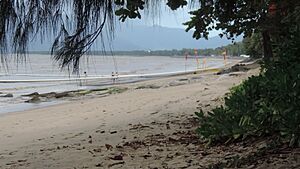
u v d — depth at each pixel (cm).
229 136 604
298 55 595
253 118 570
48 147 819
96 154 675
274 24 562
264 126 559
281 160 439
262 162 449
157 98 1848
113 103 1838
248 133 576
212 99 1475
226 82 2264
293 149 466
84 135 949
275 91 516
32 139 971
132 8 299
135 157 614
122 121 1159
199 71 5178
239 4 472
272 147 493
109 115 1379
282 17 549
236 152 535
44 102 2395
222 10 448
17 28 234
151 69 6481
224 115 650
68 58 251
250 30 630
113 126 1063
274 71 584
